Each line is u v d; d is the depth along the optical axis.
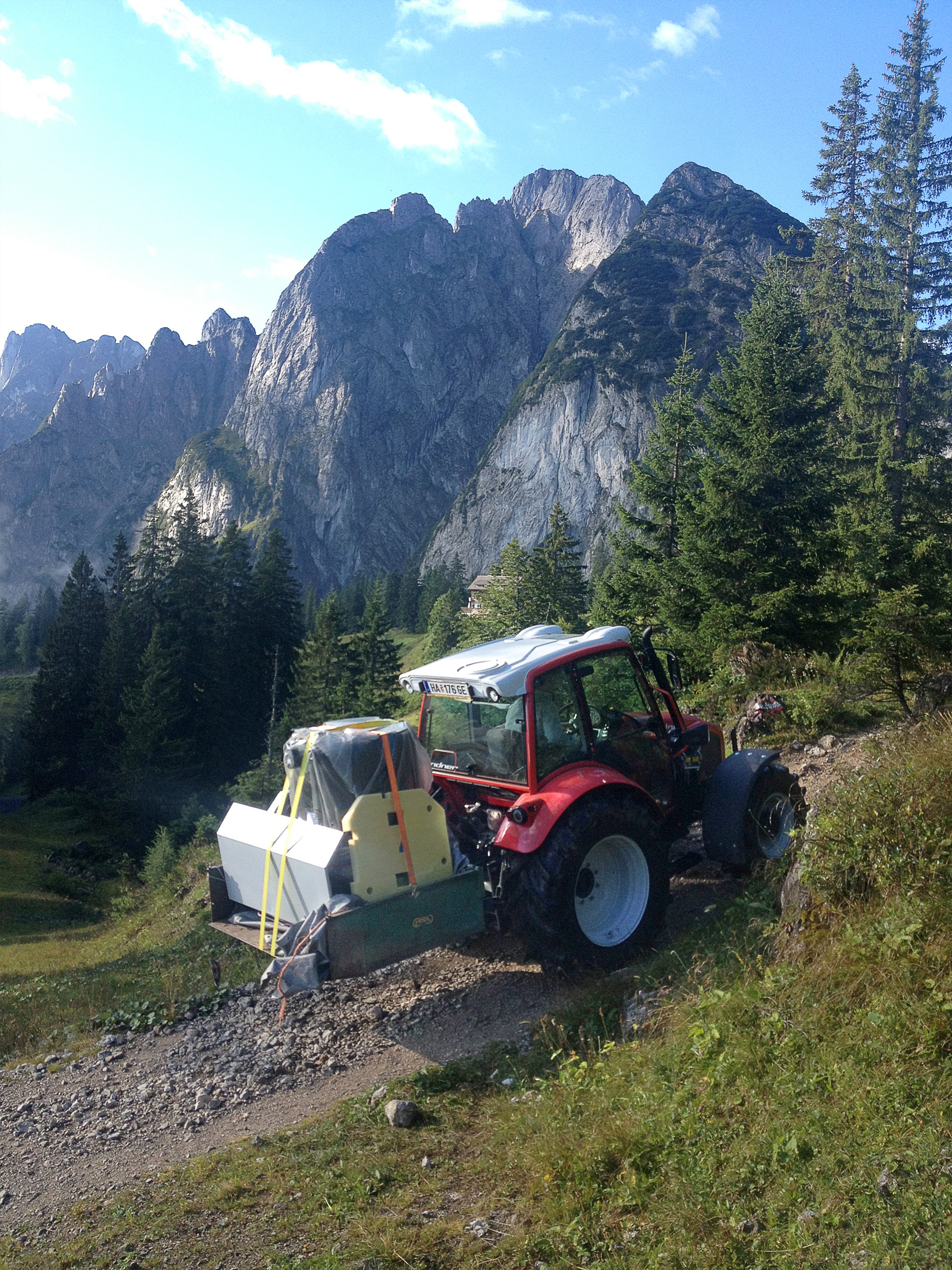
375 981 6.82
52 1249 4.04
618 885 6.04
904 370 38.28
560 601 51.56
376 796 5.25
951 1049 3.31
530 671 5.98
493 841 5.77
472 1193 3.76
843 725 11.02
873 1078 3.31
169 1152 4.94
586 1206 3.34
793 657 15.41
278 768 41.03
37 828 56.56
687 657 19.08
